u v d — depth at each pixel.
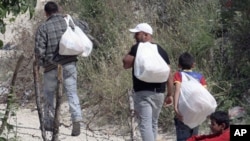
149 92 26.22
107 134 29.75
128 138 30.67
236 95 32.91
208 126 30.94
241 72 33.62
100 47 38.16
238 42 34.41
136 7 41.12
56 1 44.28
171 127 32.34
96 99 34.91
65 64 29.94
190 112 25.41
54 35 29.61
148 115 26.41
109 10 40.50
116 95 33.50
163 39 36.94
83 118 34.16
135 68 26.05
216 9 36.75
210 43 35.12
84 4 41.78
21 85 35.88
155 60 25.81
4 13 23.08
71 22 30.38
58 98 20.59
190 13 37.78
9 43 41.94
